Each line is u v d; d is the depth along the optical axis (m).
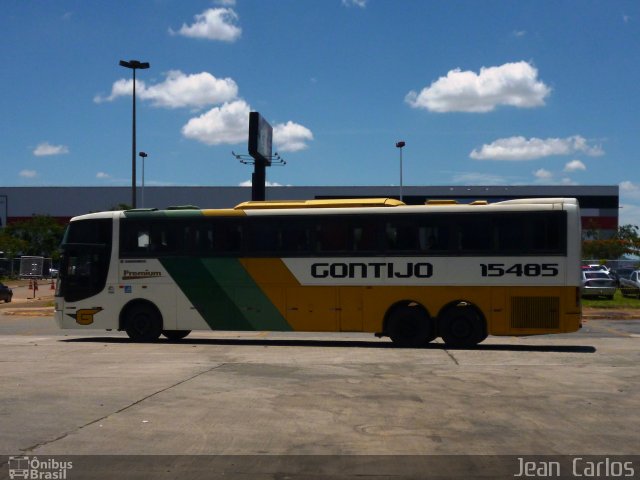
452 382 12.72
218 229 19.67
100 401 10.85
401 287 18.55
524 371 14.08
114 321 20.14
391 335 18.67
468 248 18.30
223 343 20.08
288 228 19.25
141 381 12.73
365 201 19.05
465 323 18.28
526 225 18.09
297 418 9.72
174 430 9.02
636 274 42.84
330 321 18.88
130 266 20.11
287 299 19.14
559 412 10.15
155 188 93.38
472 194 89.44
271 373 13.77
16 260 75.38
